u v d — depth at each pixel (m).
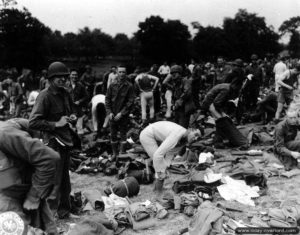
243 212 6.19
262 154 9.30
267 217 5.84
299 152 8.29
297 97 16.73
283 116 13.44
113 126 9.09
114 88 9.04
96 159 8.99
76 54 65.06
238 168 7.56
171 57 66.38
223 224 5.50
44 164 3.91
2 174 3.95
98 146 9.90
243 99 13.84
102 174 8.45
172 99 13.48
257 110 13.11
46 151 3.93
